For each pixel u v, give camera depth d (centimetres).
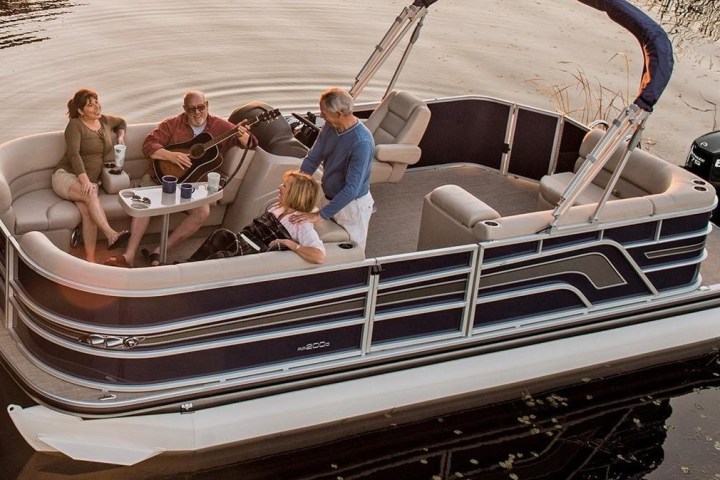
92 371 465
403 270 511
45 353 472
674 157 909
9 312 489
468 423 560
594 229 553
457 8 1314
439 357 541
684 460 543
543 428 562
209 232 612
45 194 564
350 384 519
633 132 541
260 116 591
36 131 796
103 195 575
